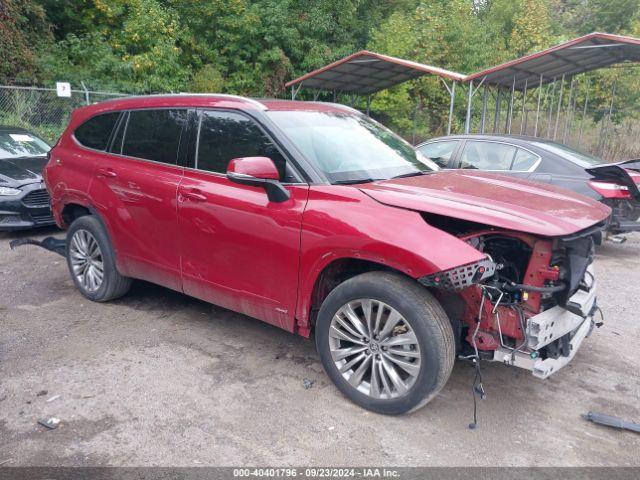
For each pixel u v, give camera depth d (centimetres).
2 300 506
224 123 391
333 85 1850
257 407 329
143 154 443
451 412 328
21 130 913
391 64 1568
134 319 465
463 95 2389
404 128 2420
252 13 2075
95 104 511
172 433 301
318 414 322
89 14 1964
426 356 292
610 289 584
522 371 383
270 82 2181
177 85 1894
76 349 404
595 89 2255
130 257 452
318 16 2177
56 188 508
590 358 408
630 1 2845
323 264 323
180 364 383
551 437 304
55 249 541
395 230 293
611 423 314
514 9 2748
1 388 345
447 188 343
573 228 290
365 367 323
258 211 352
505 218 291
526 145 723
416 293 296
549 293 299
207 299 407
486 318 304
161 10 1925
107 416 316
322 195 330
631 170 703
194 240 395
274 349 410
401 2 2670
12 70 1656
